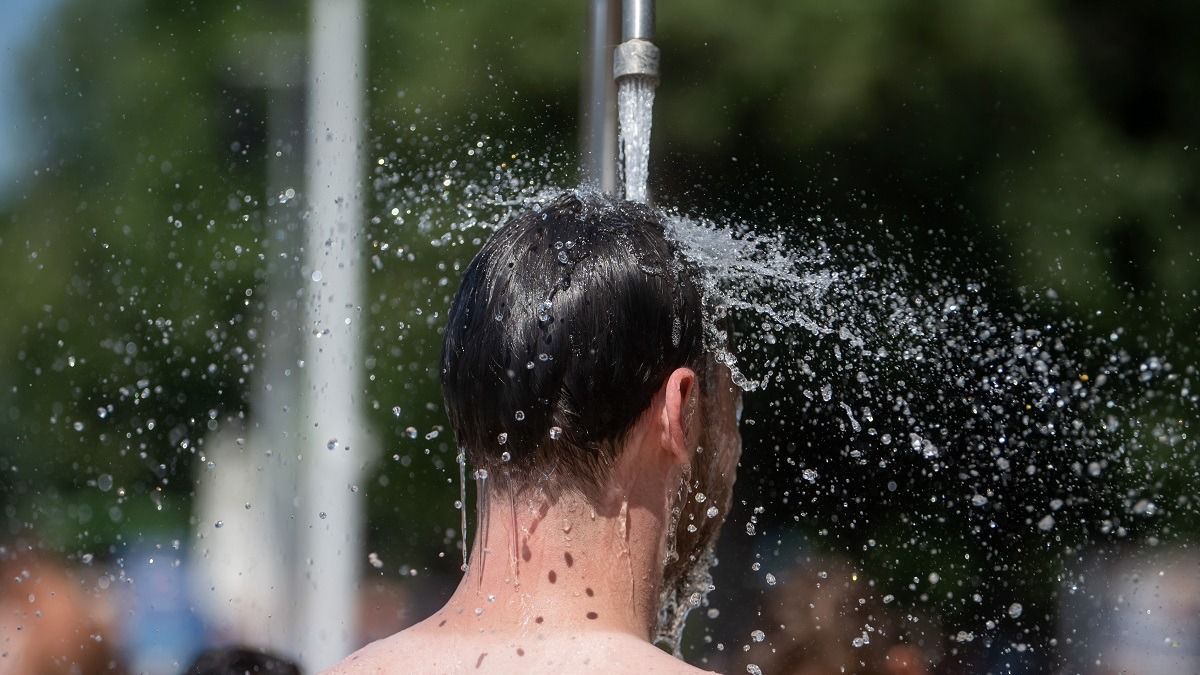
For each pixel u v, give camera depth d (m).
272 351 21.28
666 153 19.70
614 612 4.63
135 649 15.72
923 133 27.16
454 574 20.20
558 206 5.02
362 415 20.23
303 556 19.72
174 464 20.66
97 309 26.17
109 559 18.41
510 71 25.02
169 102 32.06
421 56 25.64
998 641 10.12
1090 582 10.47
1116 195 26.81
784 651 10.45
